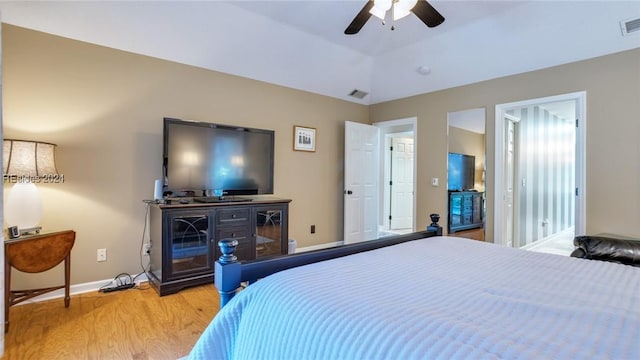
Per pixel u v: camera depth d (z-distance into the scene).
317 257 1.53
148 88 3.16
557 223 5.77
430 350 0.70
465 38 3.41
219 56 3.45
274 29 3.30
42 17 2.58
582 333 0.77
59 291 2.75
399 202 6.28
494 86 3.79
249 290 1.13
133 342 2.04
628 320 0.83
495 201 3.79
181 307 2.57
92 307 2.55
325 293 1.01
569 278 1.24
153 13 2.81
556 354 0.66
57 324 2.26
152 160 3.18
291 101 4.29
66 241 2.47
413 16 3.09
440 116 4.32
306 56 3.81
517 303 0.96
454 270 1.32
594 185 3.08
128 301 2.67
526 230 4.65
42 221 2.65
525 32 3.11
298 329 0.88
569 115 5.71
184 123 3.11
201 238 2.98
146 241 3.15
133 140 3.07
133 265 3.08
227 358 1.06
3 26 2.50
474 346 0.70
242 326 1.05
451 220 4.38
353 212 4.78
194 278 2.94
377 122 5.12
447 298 1.00
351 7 2.94
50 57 2.68
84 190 2.84
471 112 4.05
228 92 3.71
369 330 0.79
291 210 4.32
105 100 2.93
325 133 4.68
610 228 3.00
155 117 3.20
